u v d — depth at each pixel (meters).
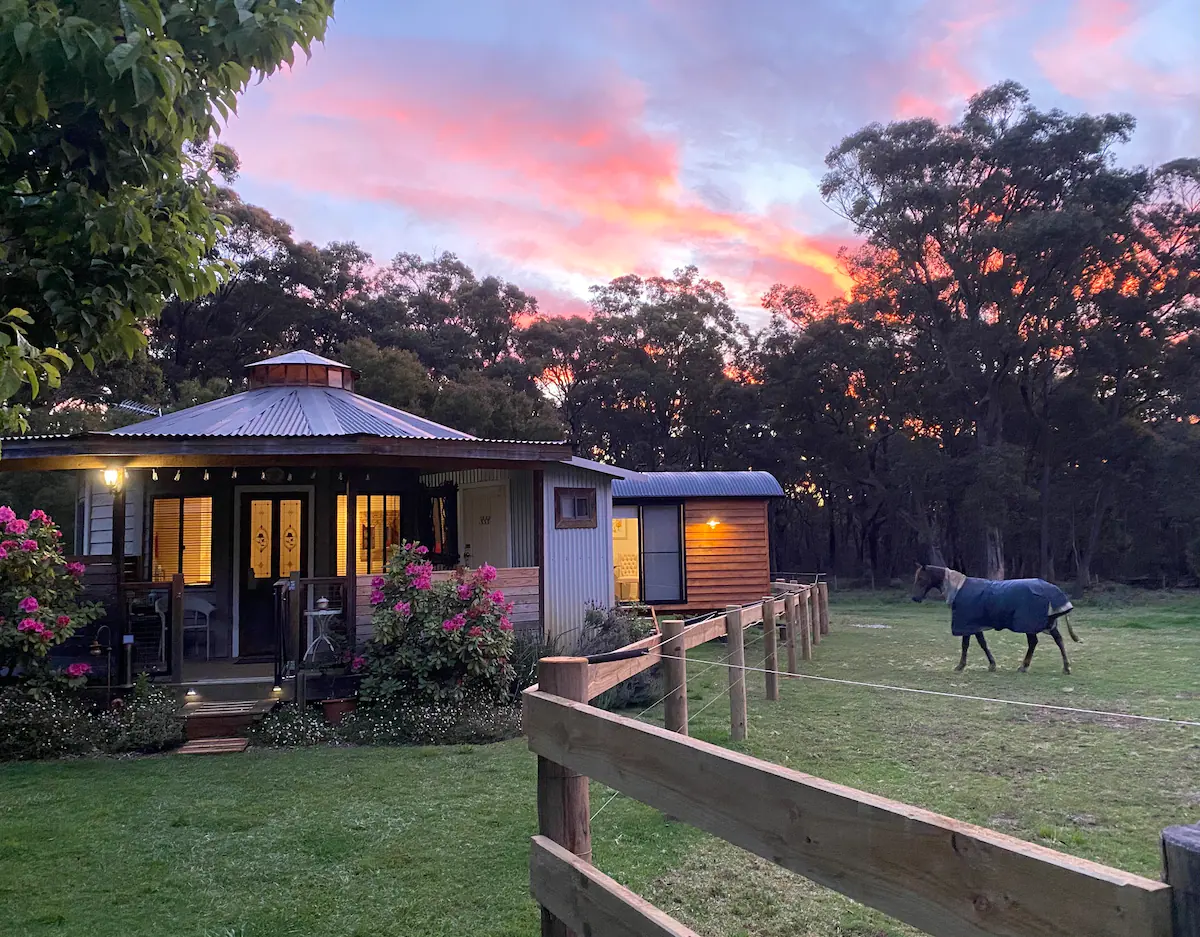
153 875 4.50
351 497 9.05
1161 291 30.78
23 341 3.05
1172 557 30.69
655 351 39.38
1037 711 8.00
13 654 7.71
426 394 30.47
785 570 39.44
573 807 2.55
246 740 7.62
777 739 7.04
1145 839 4.54
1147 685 9.18
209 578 11.30
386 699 8.02
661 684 9.60
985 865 1.16
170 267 4.17
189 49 3.56
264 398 12.87
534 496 11.12
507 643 8.50
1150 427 30.89
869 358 32.56
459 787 6.04
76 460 8.63
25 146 3.58
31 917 4.00
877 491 34.62
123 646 8.46
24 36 2.80
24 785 6.25
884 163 31.91
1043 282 29.92
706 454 39.47
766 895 4.07
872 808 1.35
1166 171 30.25
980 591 10.61
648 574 17.20
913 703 8.58
